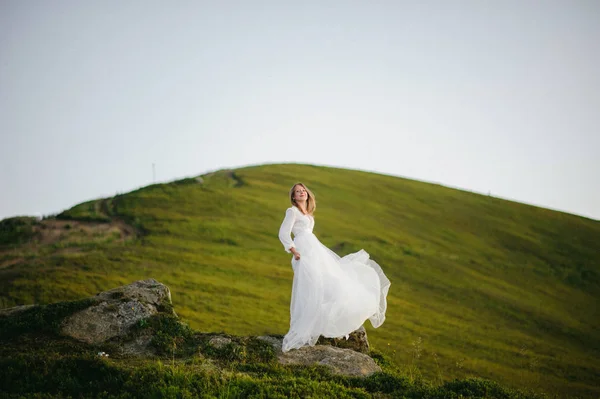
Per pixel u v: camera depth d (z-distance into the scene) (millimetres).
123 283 34156
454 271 46656
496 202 69062
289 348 9195
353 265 10242
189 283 35312
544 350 32844
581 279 50250
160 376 7887
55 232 47062
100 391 7715
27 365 8211
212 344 9484
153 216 50719
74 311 10055
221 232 48219
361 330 10828
